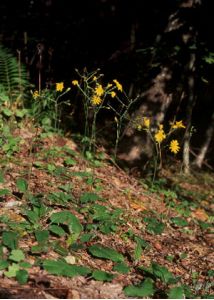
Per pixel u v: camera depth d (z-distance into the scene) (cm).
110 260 60
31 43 152
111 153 121
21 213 63
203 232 91
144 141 120
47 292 46
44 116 110
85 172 86
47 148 96
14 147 88
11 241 52
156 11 144
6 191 64
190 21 120
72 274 50
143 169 116
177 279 57
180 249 76
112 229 69
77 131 134
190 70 130
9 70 116
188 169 142
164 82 120
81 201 70
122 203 87
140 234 76
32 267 51
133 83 145
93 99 79
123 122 126
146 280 53
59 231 58
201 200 121
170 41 119
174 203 102
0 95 104
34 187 75
